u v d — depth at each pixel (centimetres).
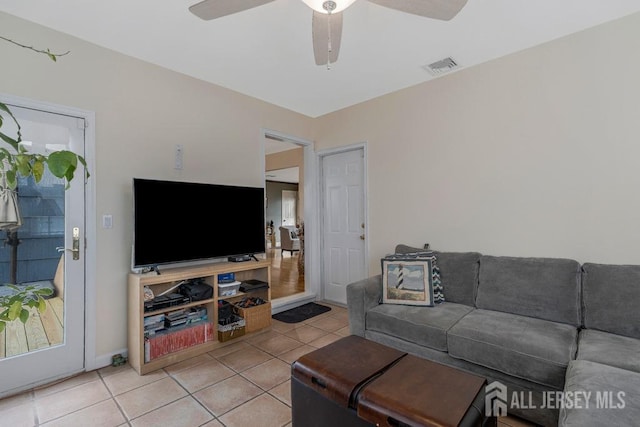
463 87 296
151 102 280
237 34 238
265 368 245
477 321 214
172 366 247
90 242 245
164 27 229
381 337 245
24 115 220
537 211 256
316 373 151
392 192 349
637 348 169
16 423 181
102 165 251
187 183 280
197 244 285
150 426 178
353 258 402
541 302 220
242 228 320
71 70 238
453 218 303
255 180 360
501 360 182
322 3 155
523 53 262
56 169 77
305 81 321
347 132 395
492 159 279
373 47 257
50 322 229
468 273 260
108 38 242
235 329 288
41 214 228
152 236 257
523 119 263
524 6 209
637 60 217
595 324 200
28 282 222
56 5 205
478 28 232
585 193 236
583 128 237
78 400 203
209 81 319
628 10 214
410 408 121
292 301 397
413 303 254
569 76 242
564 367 162
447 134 307
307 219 439
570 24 229
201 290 274
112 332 254
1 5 204
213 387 218
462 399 127
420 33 238
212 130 322
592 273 210
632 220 219
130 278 255
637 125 217
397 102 345
